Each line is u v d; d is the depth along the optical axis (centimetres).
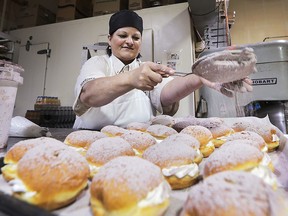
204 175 45
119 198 32
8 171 42
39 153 40
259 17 254
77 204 37
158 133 77
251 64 63
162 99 123
